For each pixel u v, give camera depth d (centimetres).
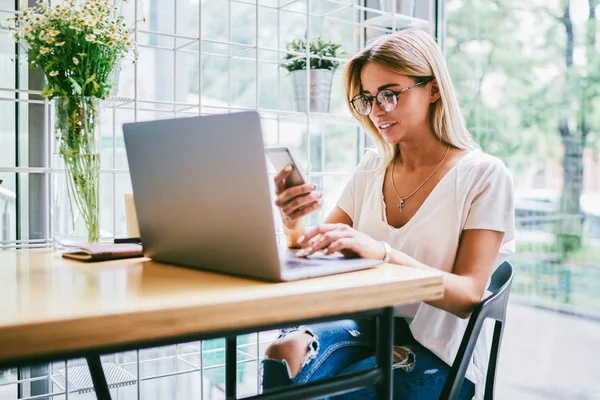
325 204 252
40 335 56
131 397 209
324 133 251
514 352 207
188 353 212
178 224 95
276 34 245
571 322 187
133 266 101
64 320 58
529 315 201
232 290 73
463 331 135
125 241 131
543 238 194
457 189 137
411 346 132
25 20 131
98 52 131
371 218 152
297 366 113
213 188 84
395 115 143
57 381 181
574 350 187
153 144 94
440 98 147
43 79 184
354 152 247
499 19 206
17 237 188
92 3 135
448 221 137
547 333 195
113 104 178
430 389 126
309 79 208
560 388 192
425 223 139
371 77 144
